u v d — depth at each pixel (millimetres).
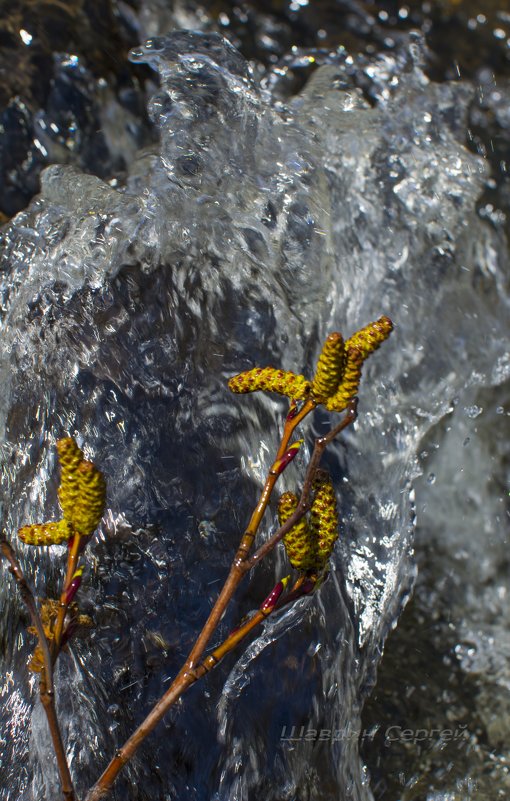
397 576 1059
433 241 1238
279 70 1639
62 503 708
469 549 1243
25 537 714
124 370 948
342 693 973
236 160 1057
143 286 969
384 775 985
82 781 887
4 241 990
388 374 1186
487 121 1758
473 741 1027
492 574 1235
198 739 911
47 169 1030
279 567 955
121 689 901
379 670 1074
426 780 988
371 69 1660
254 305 1002
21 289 962
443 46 1863
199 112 1065
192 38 1144
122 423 937
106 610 903
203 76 1096
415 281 1221
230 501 949
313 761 948
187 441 949
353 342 711
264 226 1034
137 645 907
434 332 1234
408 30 1852
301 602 949
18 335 950
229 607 930
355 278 1160
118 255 969
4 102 1247
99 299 958
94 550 905
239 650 927
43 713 896
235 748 920
